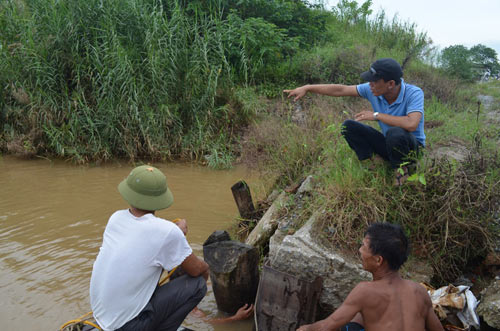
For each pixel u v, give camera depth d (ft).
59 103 26.81
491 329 9.73
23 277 12.44
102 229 15.97
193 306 9.17
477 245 11.88
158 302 8.58
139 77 26.81
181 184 22.07
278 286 9.80
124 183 8.40
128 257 7.86
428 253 11.37
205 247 11.25
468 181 11.31
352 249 10.93
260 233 13.78
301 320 9.61
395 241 7.41
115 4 26.96
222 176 23.56
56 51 26.27
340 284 10.43
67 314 10.72
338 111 24.29
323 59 34.83
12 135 26.66
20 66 26.76
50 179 22.47
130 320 7.98
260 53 32.40
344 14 48.57
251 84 33.30
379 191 11.99
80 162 25.82
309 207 13.01
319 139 17.22
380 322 7.21
